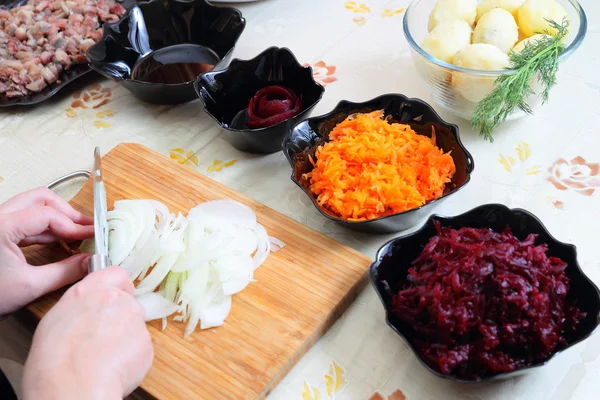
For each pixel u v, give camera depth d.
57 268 0.52
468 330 0.46
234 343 0.50
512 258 0.47
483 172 0.61
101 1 0.79
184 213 0.58
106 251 0.52
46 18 0.76
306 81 0.65
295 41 0.75
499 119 0.62
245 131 0.60
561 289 0.47
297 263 0.54
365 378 0.49
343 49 0.74
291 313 0.51
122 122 0.69
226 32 0.73
